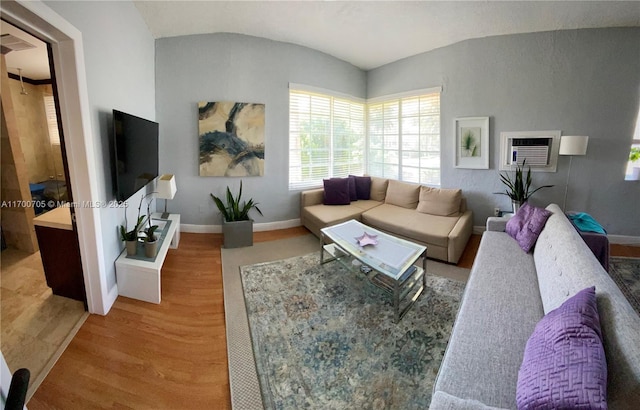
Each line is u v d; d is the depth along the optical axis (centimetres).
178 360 173
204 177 385
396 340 188
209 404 145
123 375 161
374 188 461
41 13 144
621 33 312
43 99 450
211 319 213
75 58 176
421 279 263
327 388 153
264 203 413
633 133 324
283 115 405
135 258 240
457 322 152
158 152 355
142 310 221
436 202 372
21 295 232
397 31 346
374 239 262
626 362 87
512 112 360
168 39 352
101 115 212
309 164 443
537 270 200
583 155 337
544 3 271
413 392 150
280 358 173
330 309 221
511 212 371
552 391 87
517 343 134
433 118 416
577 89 331
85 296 212
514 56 350
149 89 331
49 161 462
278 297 238
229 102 371
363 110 502
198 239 372
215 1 278
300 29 348
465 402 96
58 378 157
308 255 325
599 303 114
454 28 335
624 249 330
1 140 282
